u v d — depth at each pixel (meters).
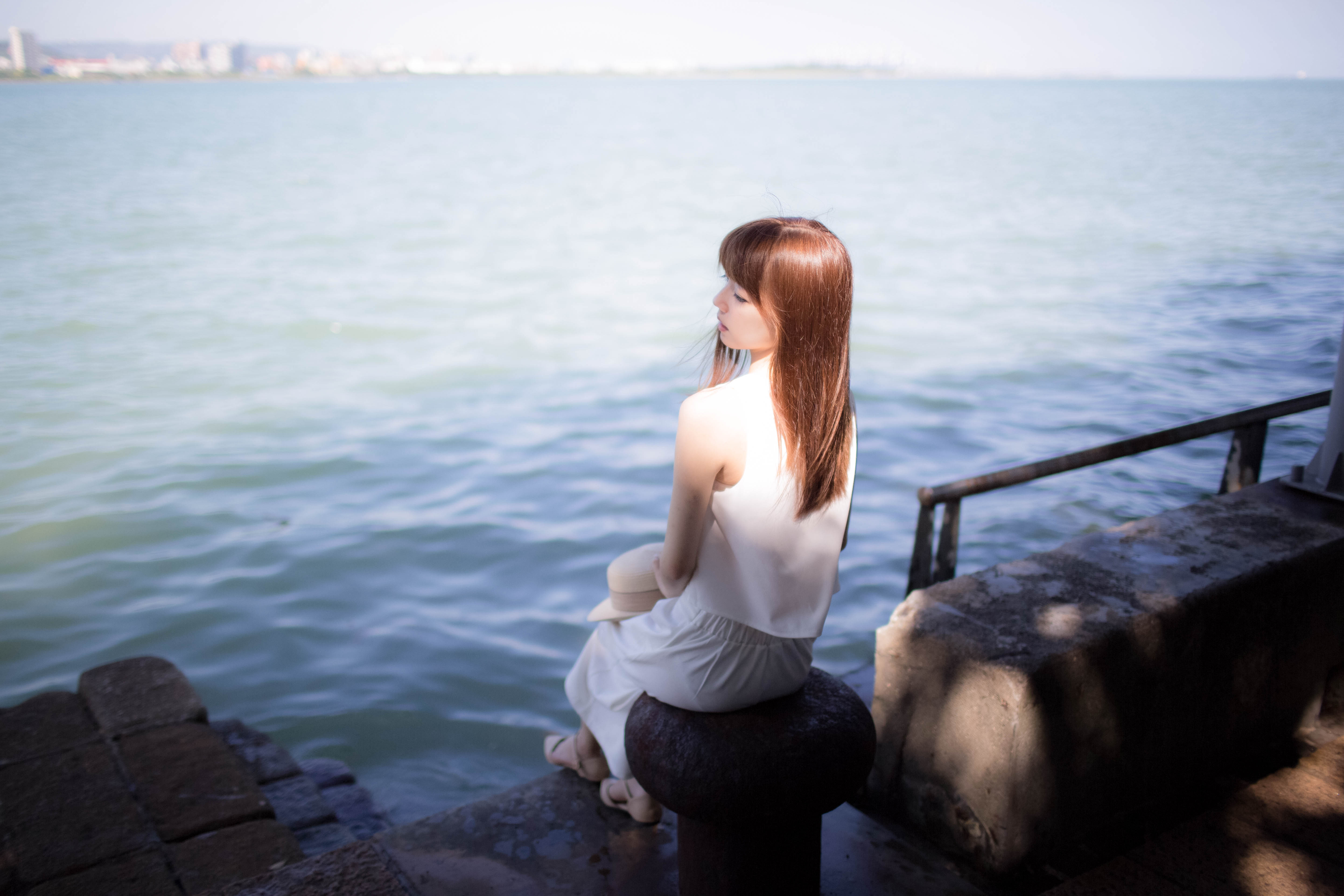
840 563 6.70
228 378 12.15
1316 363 10.21
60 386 11.71
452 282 18.88
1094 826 2.37
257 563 6.91
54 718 3.21
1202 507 2.98
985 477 3.00
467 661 5.60
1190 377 10.12
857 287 16.66
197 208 31.73
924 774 2.37
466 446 9.50
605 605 2.26
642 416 10.37
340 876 2.12
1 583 6.62
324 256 22.31
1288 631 2.63
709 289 17.69
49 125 88.38
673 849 2.32
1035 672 2.10
